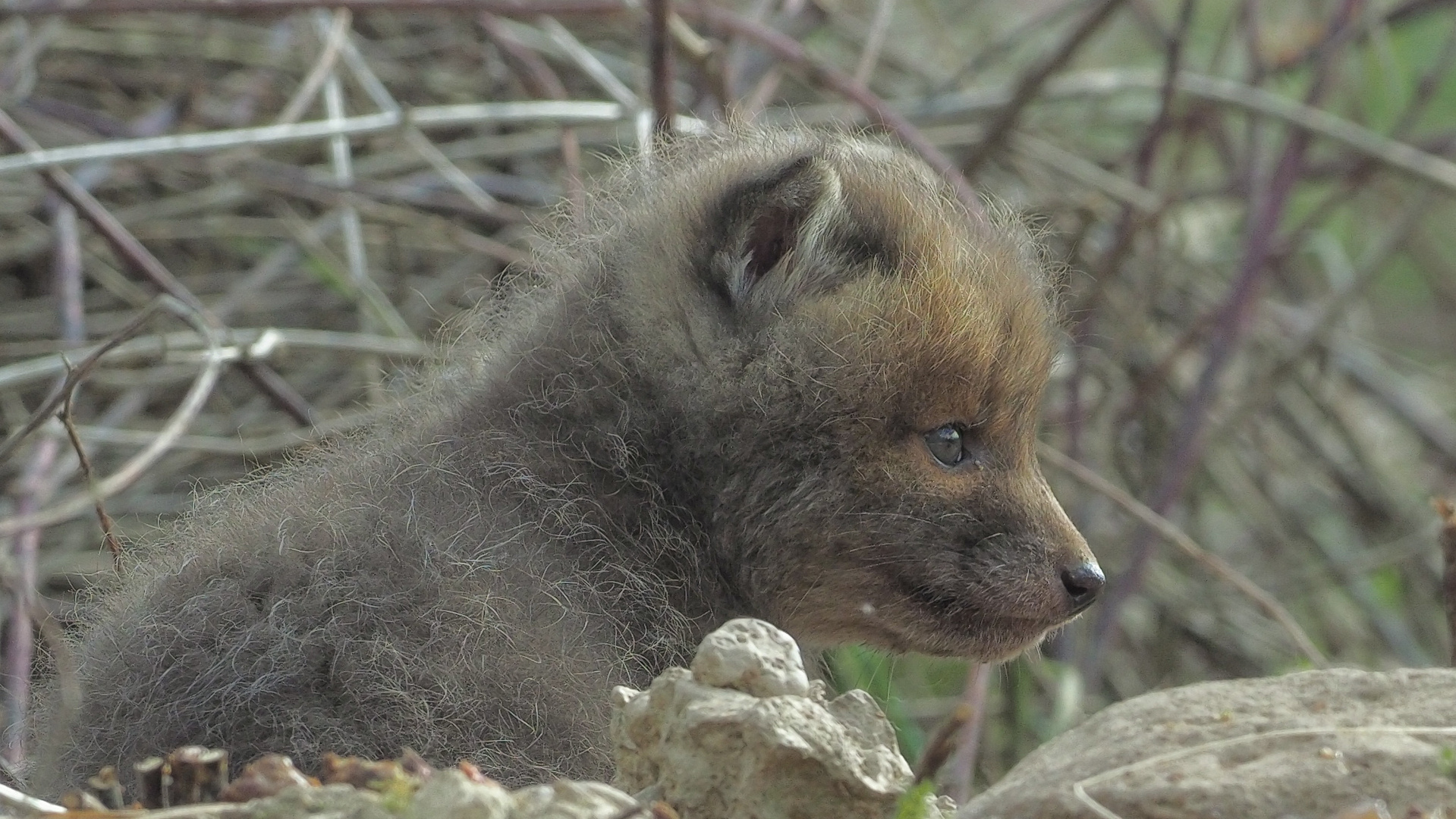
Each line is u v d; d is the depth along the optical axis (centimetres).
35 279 1514
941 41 1945
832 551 877
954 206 950
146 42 1627
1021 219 1073
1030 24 1839
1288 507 1745
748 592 884
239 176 1466
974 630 895
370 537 777
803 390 859
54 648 794
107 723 765
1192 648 1653
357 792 539
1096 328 1575
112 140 1462
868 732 630
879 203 899
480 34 1673
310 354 1466
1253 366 1788
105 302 1514
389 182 1595
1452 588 884
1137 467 1655
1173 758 569
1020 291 912
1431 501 942
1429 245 2116
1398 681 606
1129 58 2272
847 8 1962
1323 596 1691
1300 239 1767
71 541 1340
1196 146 1888
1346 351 1822
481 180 1595
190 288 1549
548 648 764
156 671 755
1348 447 1812
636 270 877
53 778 769
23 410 1367
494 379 888
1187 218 1900
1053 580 900
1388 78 1873
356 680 727
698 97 1575
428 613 749
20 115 1470
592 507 838
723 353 857
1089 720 624
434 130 1648
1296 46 1822
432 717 727
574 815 525
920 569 884
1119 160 1769
